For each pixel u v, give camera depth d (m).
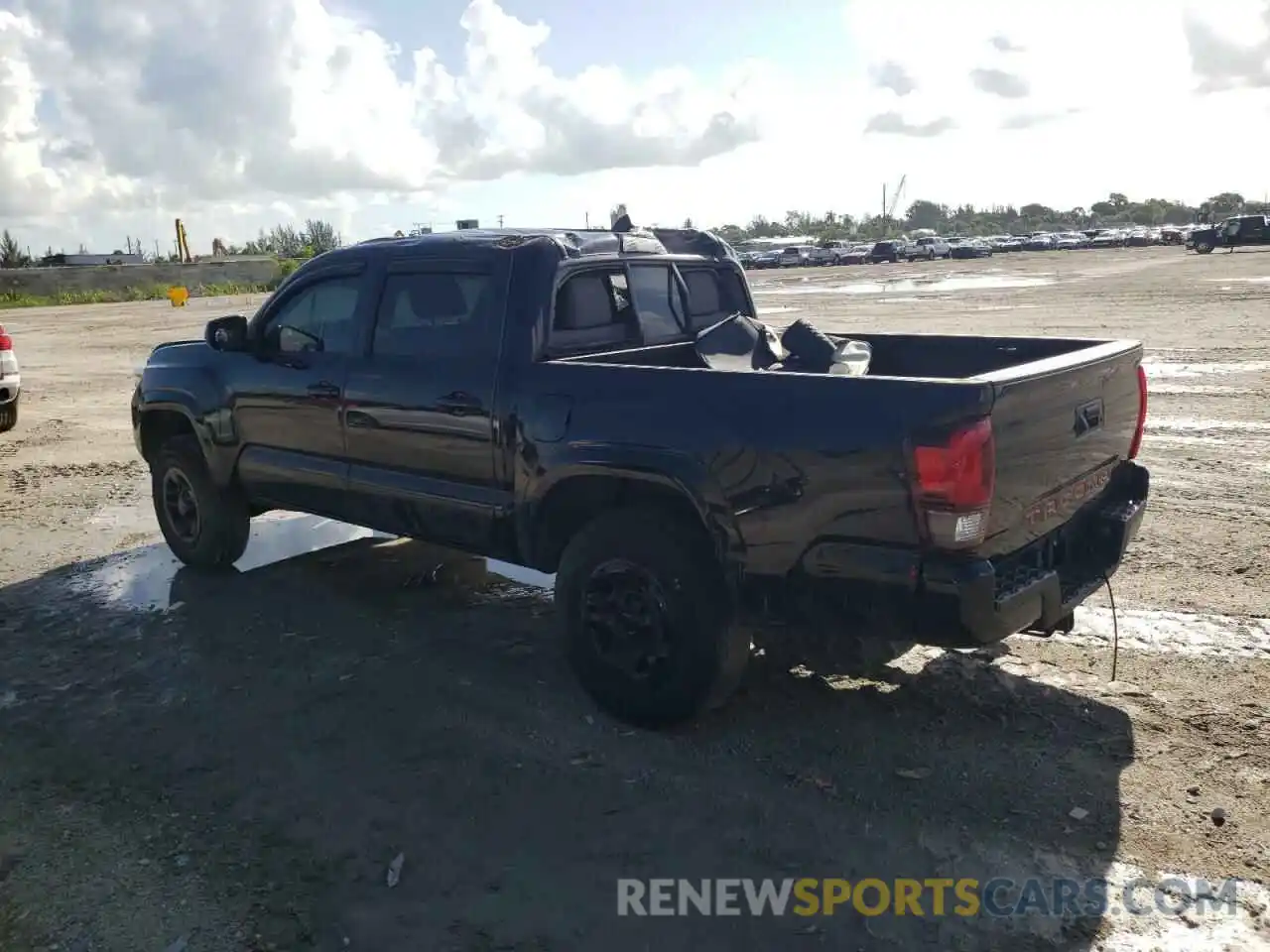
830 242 90.06
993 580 3.52
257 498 6.11
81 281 46.69
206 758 4.20
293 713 4.58
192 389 6.23
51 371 17.91
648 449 4.12
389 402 5.12
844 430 3.63
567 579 4.47
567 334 4.91
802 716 4.43
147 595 6.18
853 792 3.82
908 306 25.42
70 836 3.67
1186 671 4.71
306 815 3.76
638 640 4.29
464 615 5.76
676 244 6.03
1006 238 87.31
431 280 5.03
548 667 5.03
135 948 3.08
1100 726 4.25
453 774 4.04
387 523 5.35
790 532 3.80
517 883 3.35
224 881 3.39
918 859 3.42
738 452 3.88
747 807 3.75
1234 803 3.66
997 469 3.52
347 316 5.43
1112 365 4.33
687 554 4.12
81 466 9.88
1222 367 13.45
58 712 4.65
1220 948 2.98
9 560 6.94
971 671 4.80
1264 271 34.53
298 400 5.61
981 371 5.18
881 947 3.02
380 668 5.04
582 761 4.12
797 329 5.18
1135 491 4.61
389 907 3.24
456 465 4.89
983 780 3.87
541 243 4.80
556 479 4.44
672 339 5.61
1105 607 5.51
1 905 3.29
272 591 6.20
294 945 3.08
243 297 45.81
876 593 3.65
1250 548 6.32
